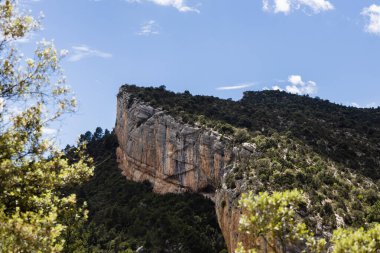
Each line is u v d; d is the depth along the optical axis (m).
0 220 16.73
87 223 82.81
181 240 69.44
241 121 91.50
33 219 17.28
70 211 20.95
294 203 16.58
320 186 56.56
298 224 15.82
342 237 15.54
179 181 89.81
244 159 71.56
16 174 18.00
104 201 95.12
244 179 62.50
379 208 49.41
